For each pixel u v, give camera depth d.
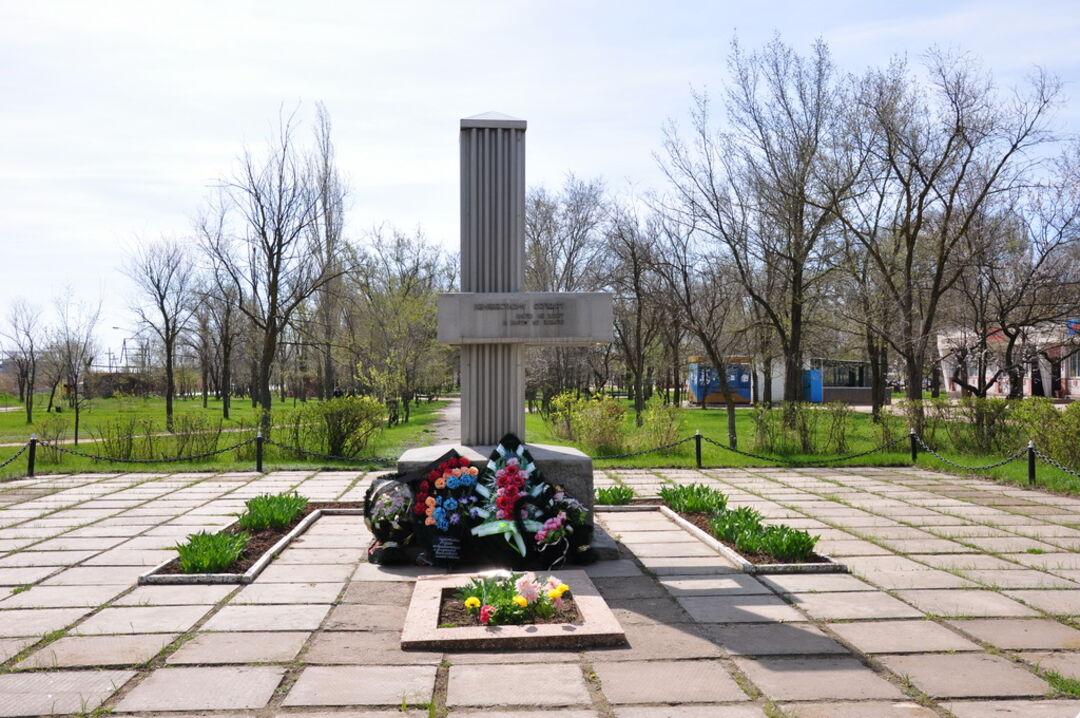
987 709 3.87
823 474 14.22
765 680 4.25
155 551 7.50
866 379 43.56
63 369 37.28
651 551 7.48
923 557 7.36
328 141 28.08
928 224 19.75
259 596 5.88
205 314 44.38
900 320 19.88
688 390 44.38
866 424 22.06
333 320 34.12
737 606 5.67
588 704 3.91
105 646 4.75
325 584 6.24
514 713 3.81
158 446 16.20
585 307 7.31
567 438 20.28
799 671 4.39
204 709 3.84
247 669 4.38
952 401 17.42
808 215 19.42
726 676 4.30
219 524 8.98
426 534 6.76
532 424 28.38
